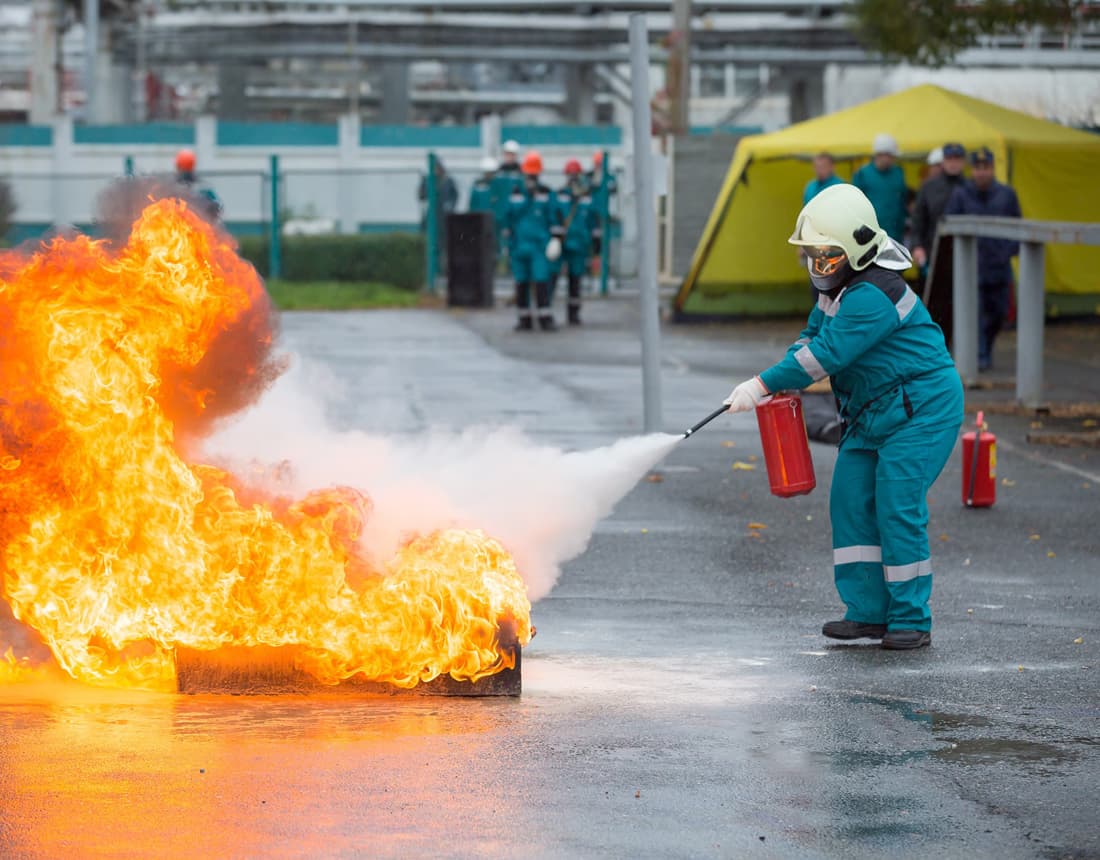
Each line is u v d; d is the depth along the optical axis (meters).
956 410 8.97
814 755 6.80
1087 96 47.91
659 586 10.48
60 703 7.50
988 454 13.28
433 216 40.81
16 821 5.79
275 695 7.71
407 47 56.41
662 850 5.60
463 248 36.41
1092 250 31.00
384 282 41.88
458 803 6.08
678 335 29.58
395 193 57.16
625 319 33.34
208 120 57.16
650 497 13.76
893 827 5.88
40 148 57.25
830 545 11.87
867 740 7.03
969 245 20.81
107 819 5.82
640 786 6.32
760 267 32.22
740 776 6.48
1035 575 10.91
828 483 14.33
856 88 60.72
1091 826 5.93
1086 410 18.55
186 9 59.84
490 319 33.19
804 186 32.00
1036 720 7.39
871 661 8.58
